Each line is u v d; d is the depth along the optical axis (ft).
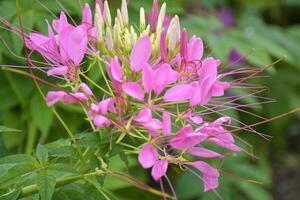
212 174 1.25
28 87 1.89
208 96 1.22
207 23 2.24
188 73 1.27
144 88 1.20
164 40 1.25
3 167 1.33
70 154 1.26
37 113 1.88
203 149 1.23
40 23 1.78
